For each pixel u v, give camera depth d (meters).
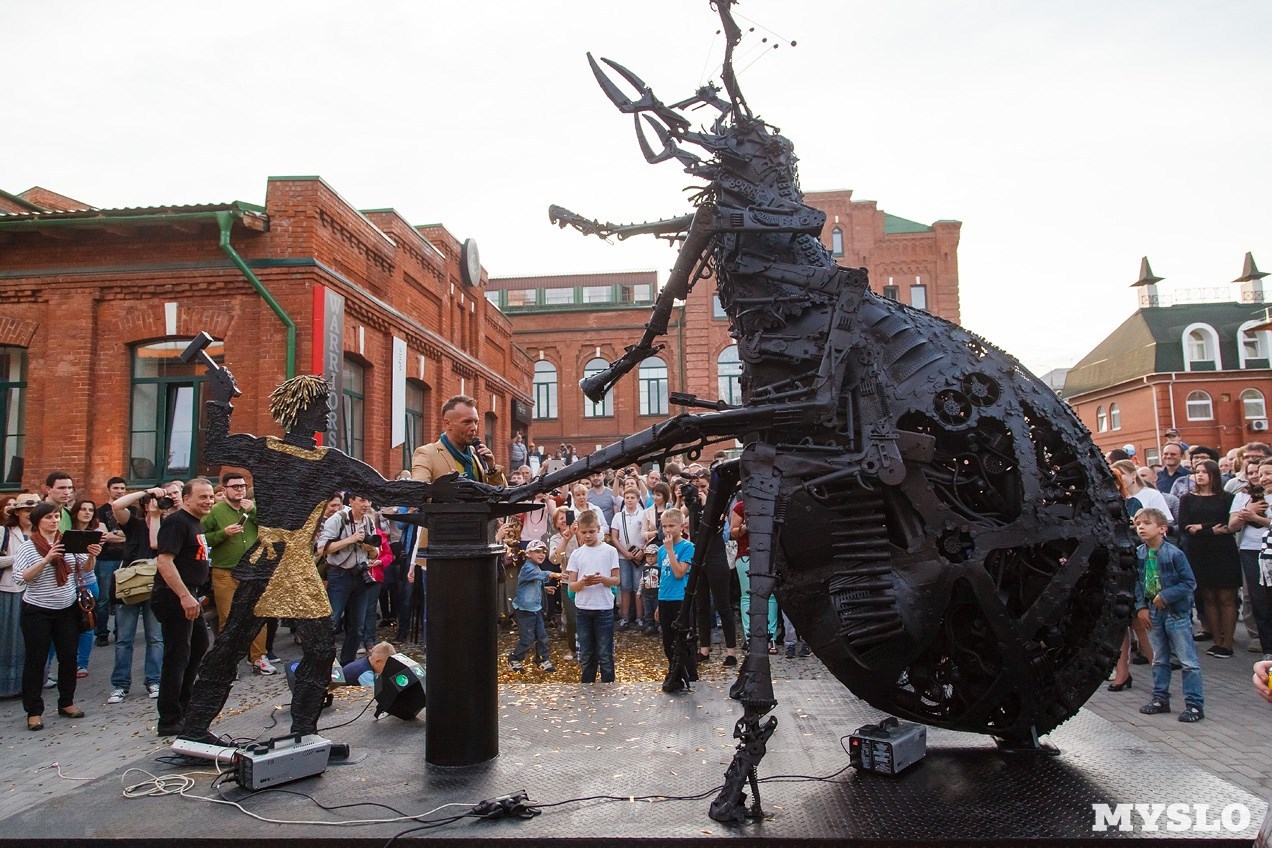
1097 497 3.50
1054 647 3.47
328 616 4.05
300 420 4.22
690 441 3.61
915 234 38.28
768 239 3.75
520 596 8.58
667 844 2.85
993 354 3.70
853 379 3.47
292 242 13.77
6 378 14.59
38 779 5.20
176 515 5.97
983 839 2.80
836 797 3.22
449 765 3.74
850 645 3.36
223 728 4.75
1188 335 40.88
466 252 22.73
